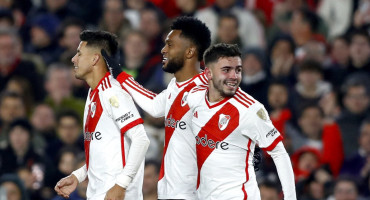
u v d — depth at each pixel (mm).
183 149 28141
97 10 56750
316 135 44062
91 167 27688
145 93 28766
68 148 42094
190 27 28422
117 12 52219
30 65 50031
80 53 27922
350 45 49594
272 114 45031
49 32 53188
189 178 28172
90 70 27891
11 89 48438
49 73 48500
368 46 49125
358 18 54250
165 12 55438
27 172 41656
